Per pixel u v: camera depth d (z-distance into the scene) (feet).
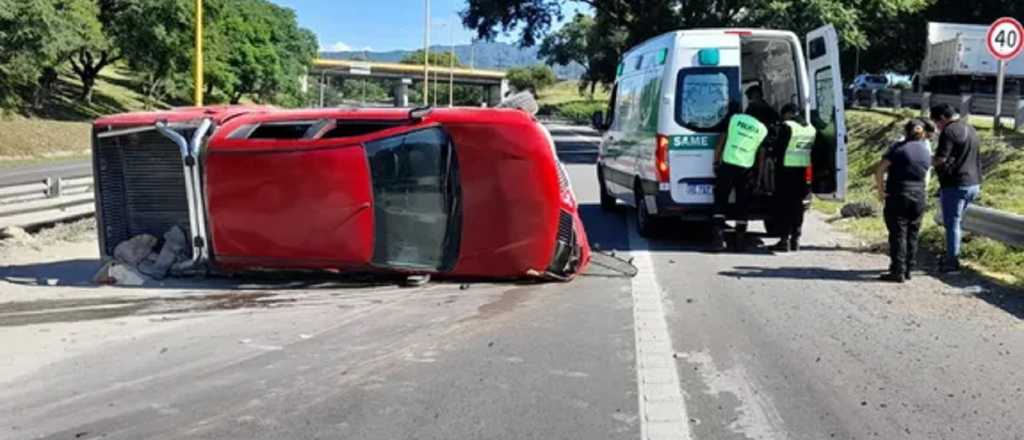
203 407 16.78
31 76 141.28
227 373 18.95
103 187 29.14
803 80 36.78
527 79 404.16
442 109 28.27
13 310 25.21
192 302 26.18
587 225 43.93
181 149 27.68
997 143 54.60
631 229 42.50
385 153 27.32
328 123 27.68
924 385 18.10
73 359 20.11
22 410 16.66
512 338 21.85
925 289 28.02
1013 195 42.55
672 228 41.83
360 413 16.42
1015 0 154.81
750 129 34.45
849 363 19.67
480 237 27.76
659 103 36.22
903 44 161.68
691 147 35.60
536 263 27.99
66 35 140.77
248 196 27.27
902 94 98.02
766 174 34.88
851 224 43.55
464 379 18.47
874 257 34.24
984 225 33.14
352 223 27.07
